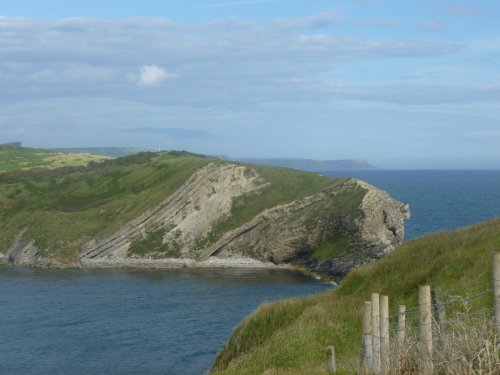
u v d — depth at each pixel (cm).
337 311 2694
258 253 11231
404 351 1543
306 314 2712
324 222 10825
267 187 12569
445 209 17688
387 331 1600
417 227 13512
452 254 2623
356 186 11175
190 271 10469
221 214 12075
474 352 1370
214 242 11500
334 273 9838
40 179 15500
